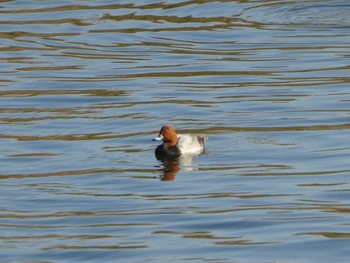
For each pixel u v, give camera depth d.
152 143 21.77
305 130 22.36
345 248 15.49
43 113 24.44
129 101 25.36
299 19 34.41
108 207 17.77
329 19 34.34
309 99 25.17
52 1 36.56
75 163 20.42
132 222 16.94
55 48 31.00
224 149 21.14
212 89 26.42
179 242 15.94
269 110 24.22
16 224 16.98
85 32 32.78
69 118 23.88
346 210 17.30
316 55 29.91
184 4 36.25
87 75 28.08
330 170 19.56
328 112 23.88
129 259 15.26
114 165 20.22
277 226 16.56
